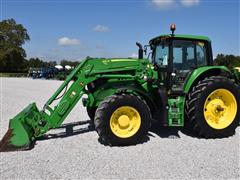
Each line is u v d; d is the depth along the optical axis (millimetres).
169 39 6496
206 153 5320
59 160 5012
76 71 6160
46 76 41281
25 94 15867
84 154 5316
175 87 6484
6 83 26781
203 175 4383
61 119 6031
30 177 4328
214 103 6477
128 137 5797
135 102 5840
